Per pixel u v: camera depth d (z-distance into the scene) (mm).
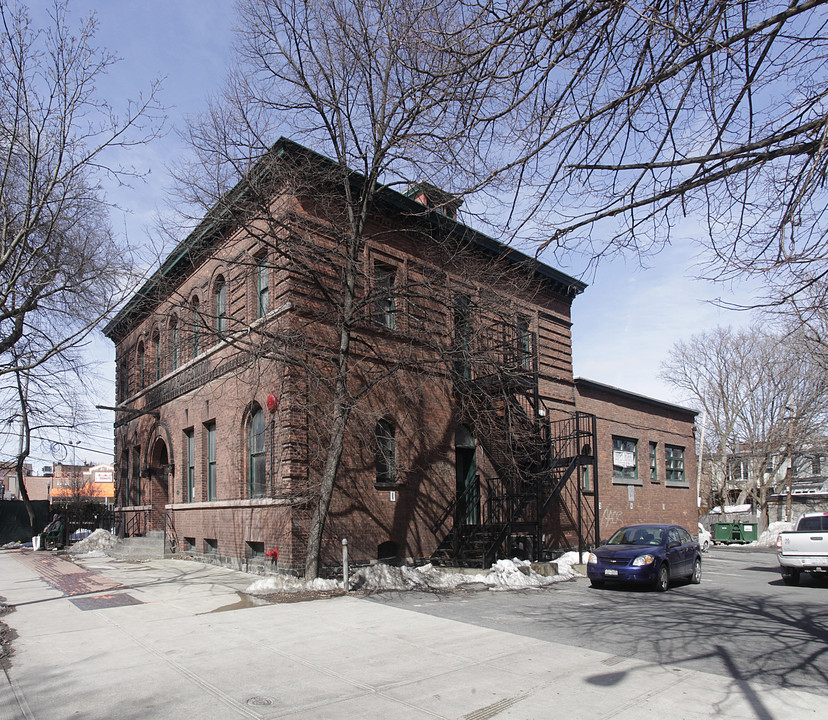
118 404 28250
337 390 13602
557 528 21125
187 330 16141
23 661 7602
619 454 25469
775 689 6520
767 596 13641
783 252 4660
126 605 11305
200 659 7637
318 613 10555
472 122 6066
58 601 11914
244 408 16469
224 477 17344
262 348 13383
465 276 15172
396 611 10820
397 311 14523
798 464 48125
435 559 16812
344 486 15062
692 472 30734
